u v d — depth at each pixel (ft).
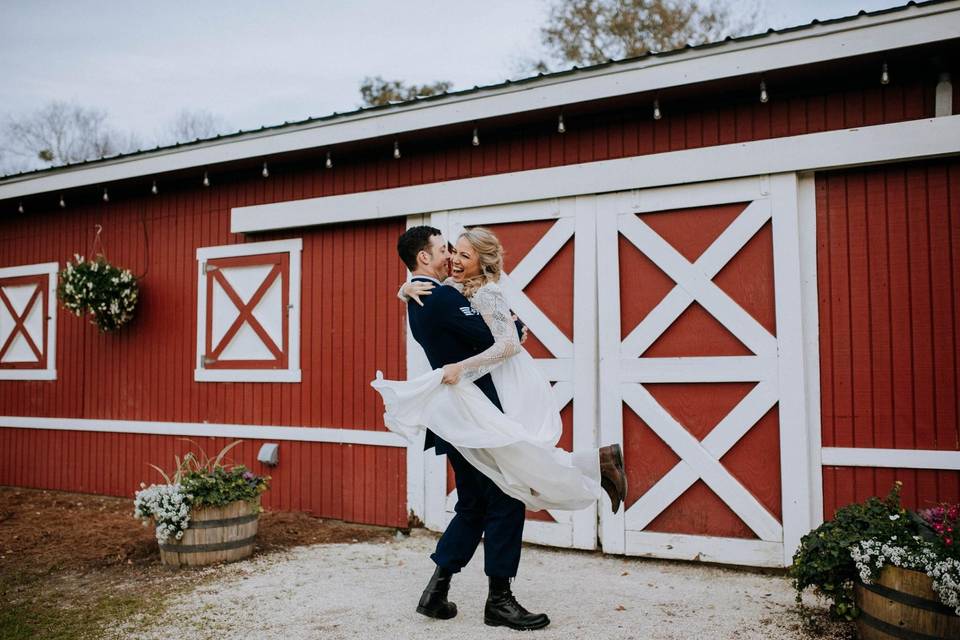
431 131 15.88
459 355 9.80
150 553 14.40
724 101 13.73
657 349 13.88
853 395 12.56
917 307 12.24
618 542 13.94
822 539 9.48
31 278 23.11
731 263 13.44
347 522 17.19
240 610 10.92
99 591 12.12
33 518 18.21
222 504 13.53
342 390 17.54
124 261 21.30
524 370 9.89
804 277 13.00
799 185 13.14
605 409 14.17
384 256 17.21
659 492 13.67
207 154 18.49
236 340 19.15
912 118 12.39
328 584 12.19
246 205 19.26
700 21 46.06
